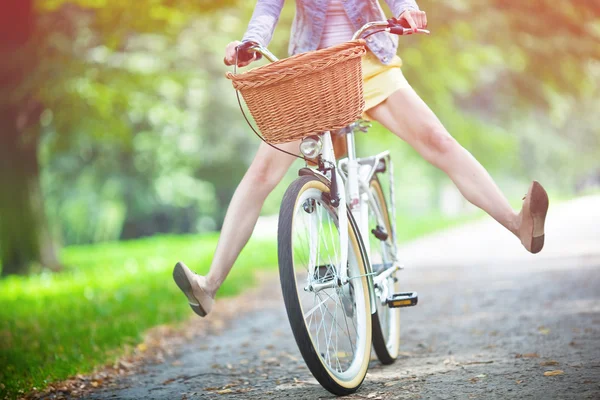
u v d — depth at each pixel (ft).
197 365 23.56
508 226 16.93
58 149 70.23
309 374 20.24
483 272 45.91
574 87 76.54
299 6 17.39
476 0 67.72
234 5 60.90
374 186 20.75
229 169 151.02
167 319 33.81
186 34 80.33
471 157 17.16
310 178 16.53
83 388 21.02
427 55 71.41
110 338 28.35
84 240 155.12
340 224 17.07
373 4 17.22
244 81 14.89
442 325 27.63
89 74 63.52
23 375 22.58
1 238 70.74
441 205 191.01
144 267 64.95
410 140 17.46
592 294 31.53
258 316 35.17
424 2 66.08
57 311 38.68
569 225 80.12
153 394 19.34
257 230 136.46
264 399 17.33
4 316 38.04
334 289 17.26
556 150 169.07
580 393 15.17
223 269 17.63
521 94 84.02
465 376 17.78
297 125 15.23
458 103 120.78
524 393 15.52
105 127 67.36
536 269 43.98
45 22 65.26
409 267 54.44
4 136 69.97
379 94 17.40
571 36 70.59
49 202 140.77
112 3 59.06
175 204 153.99
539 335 23.07
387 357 20.24
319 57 14.66
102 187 141.59
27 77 62.39
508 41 71.67
